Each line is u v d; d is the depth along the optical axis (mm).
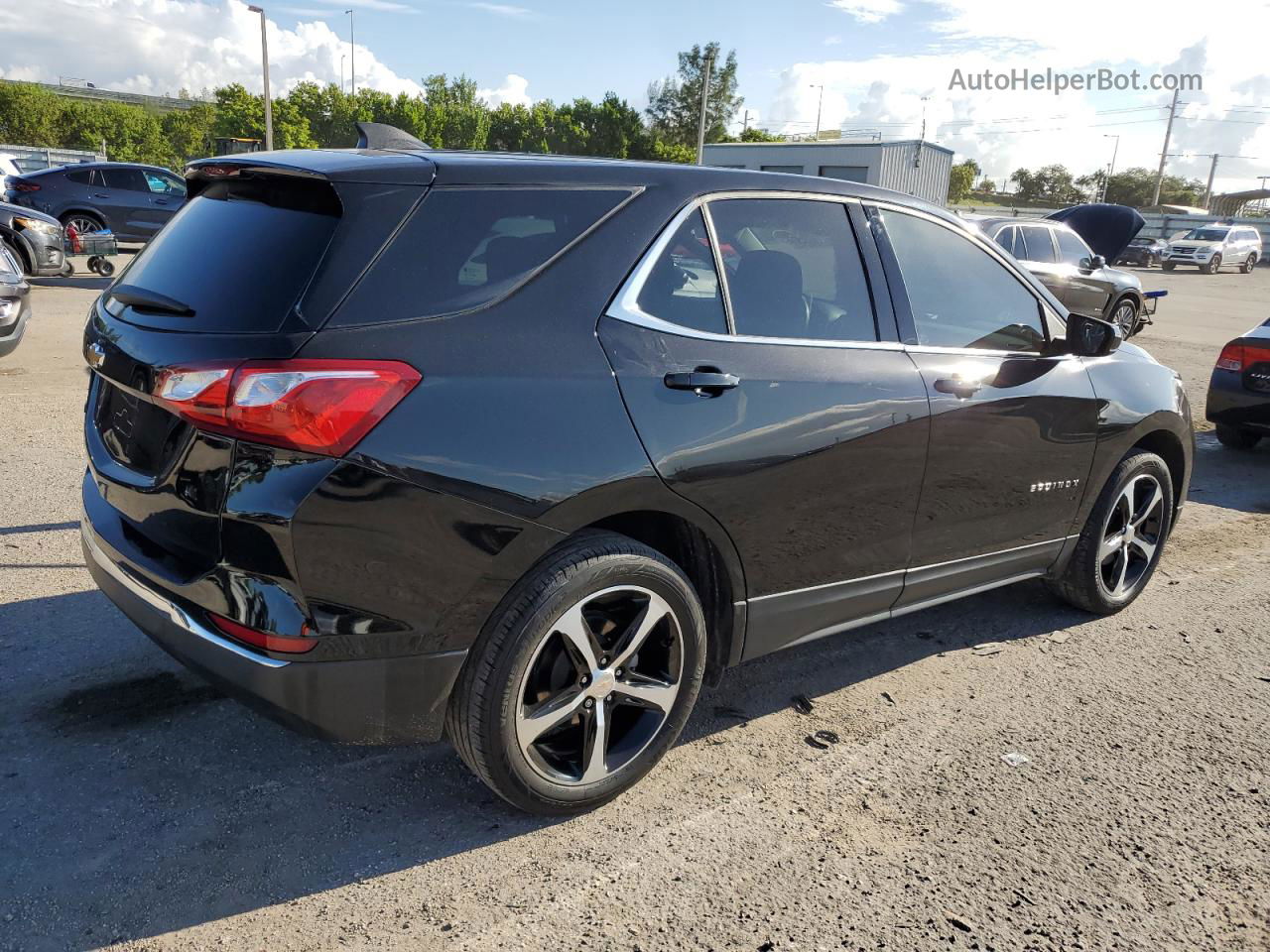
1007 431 3455
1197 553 5391
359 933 2211
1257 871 2604
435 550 2238
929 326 3314
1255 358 7547
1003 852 2625
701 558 2846
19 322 7793
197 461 2203
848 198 3201
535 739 2496
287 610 2141
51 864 2379
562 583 2410
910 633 4102
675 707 2770
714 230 2809
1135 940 2318
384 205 2279
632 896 2377
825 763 3035
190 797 2676
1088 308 13359
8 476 5387
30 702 3102
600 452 2422
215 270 2361
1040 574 3992
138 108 104188
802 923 2312
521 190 2482
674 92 75750
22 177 17141
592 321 2492
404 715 2328
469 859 2488
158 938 2166
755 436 2715
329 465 2098
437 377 2223
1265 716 3477
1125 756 3160
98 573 2625
